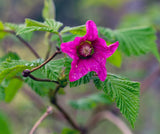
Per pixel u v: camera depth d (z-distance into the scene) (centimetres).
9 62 37
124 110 37
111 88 37
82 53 36
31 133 42
